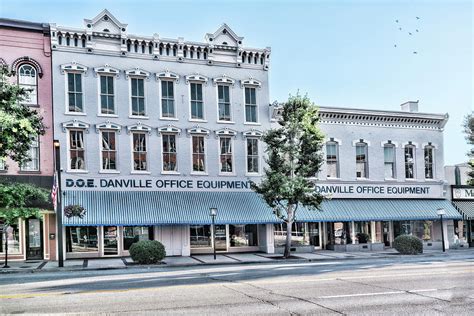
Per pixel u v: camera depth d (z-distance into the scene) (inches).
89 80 1168.8
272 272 768.3
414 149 1481.3
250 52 1314.0
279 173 1144.2
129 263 1027.9
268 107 1325.0
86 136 1152.8
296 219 1253.1
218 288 572.7
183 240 1209.4
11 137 884.0
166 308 455.2
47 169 1115.9
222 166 1268.5
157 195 1181.7
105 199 1130.0
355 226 1413.6
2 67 933.2
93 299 507.5
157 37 1222.3
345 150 1389.0
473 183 1576.0
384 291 544.4
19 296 537.6
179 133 1229.7
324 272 746.8
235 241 1286.9
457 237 1513.3
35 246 1111.0
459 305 465.1
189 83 1256.2
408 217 1384.1
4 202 948.0
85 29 1163.3
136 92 1212.5
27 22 1124.5
